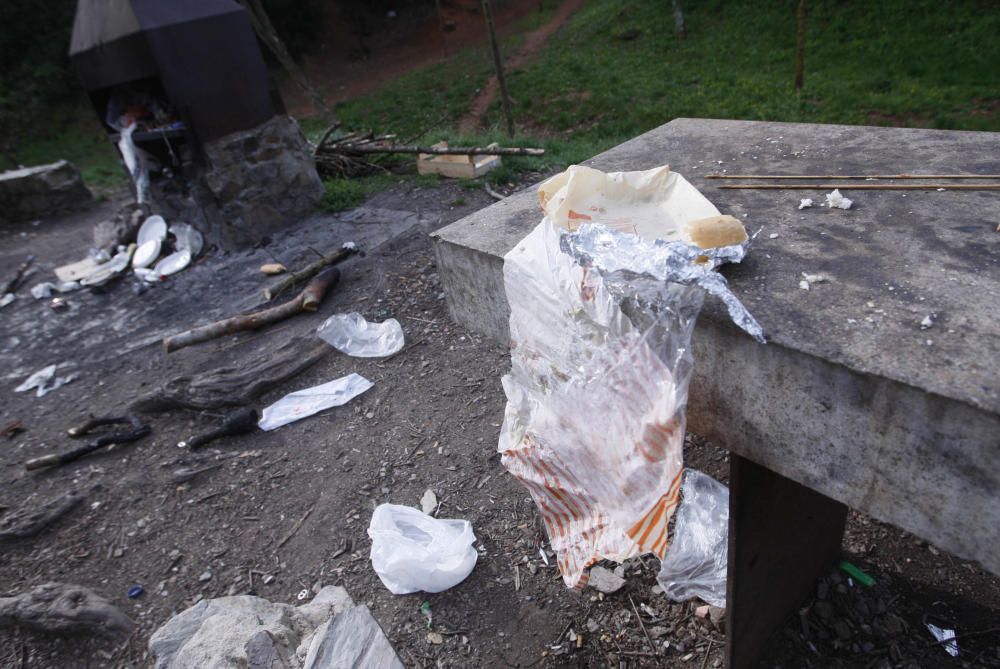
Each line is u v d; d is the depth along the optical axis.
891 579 2.31
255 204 5.78
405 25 20.66
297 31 19.39
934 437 1.15
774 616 2.10
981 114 9.27
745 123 2.70
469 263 2.01
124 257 5.96
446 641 2.32
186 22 5.05
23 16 15.70
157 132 5.41
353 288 4.81
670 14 15.86
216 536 2.94
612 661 2.18
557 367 1.62
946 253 1.56
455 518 2.81
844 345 1.27
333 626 1.73
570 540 1.57
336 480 3.13
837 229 1.75
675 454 1.33
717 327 1.42
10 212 7.91
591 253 1.52
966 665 2.03
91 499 3.26
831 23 13.14
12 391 4.34
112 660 2.46
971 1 11.80
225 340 4.48
